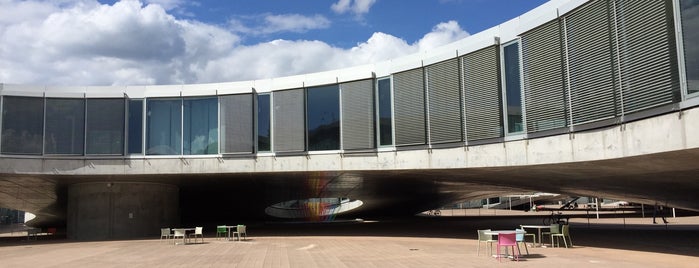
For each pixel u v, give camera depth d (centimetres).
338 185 3312
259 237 2638
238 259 1639
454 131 2108
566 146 1736
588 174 2112
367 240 2350
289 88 2545
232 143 2588
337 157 2433
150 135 2645
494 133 1964
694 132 1307
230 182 3034
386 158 2327
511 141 1927
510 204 9388
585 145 1675
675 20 1350
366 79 2398
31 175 2578
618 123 1548
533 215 5988
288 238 2542
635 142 1490
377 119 2372
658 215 5197
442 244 2092
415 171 2336
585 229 2878
